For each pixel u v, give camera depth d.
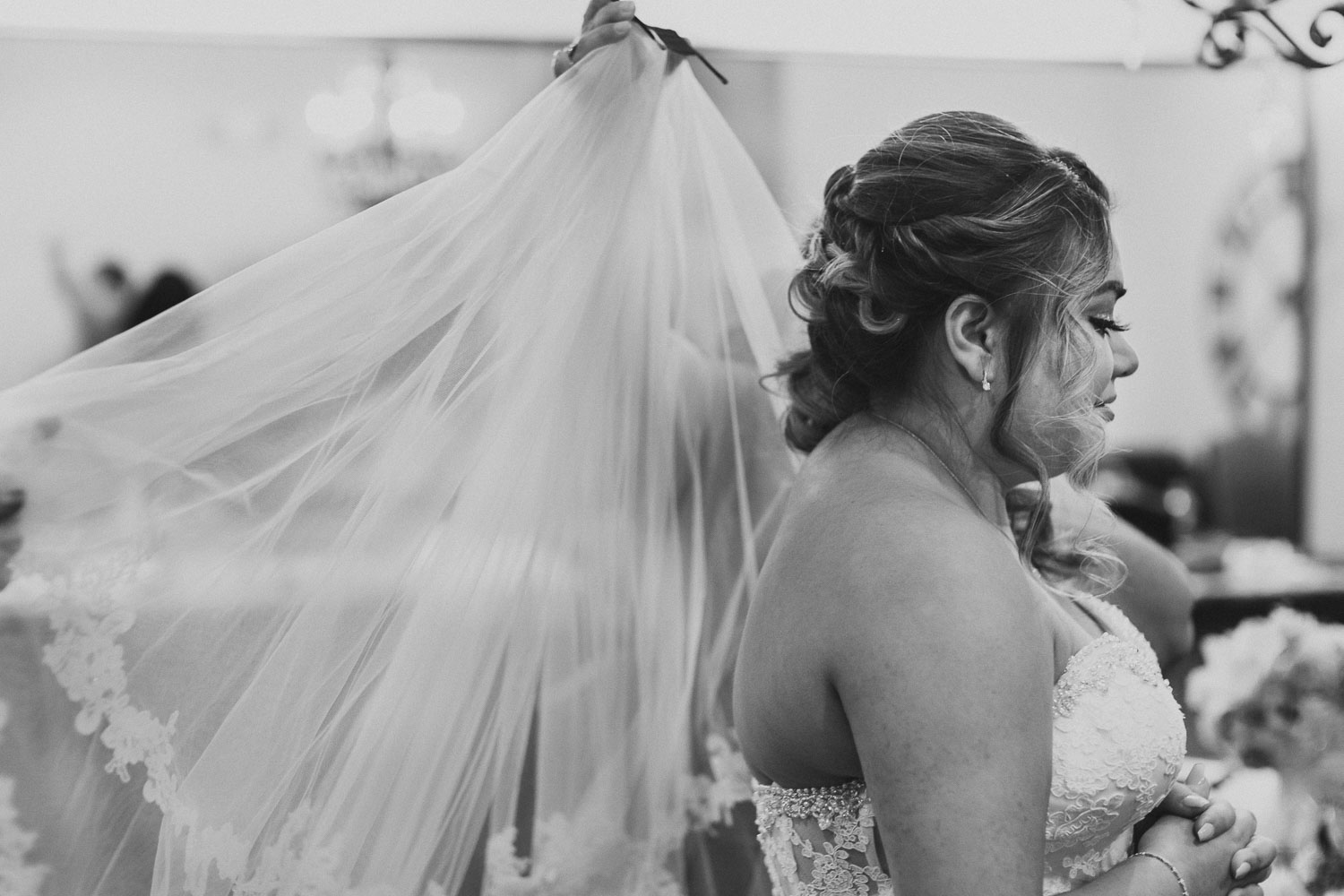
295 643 1.29
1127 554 1.98
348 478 1.34
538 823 1.61
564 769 1.62
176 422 1.30
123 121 5.20
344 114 5.10
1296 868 1.81
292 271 1.36
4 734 1.18
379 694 1.34
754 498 1.67
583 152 1.45
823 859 1.18
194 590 1.27
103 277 5.21
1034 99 5.63
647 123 1.48
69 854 1.19
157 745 1.22
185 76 5.21
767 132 5.03
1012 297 1.10
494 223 1.41
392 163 5.27
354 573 1.32
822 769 1.14
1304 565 4.68
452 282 1.39
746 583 1.68
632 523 1.61
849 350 1.18
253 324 1.34
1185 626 2.04
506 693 1.47
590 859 1.62
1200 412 6.11
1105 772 1.16
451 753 1.37
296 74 5.24
